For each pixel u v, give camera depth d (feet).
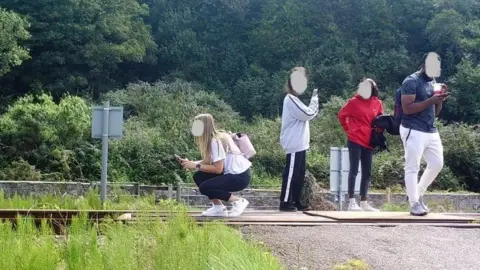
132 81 163.73
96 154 92.68
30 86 138.51
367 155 34.53
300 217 28.94
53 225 25.41
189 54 171.32
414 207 29.78
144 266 17.93
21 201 36.63
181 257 17.60
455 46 159.43
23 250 17.72
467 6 169.48
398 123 31.65
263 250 21.30
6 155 91.97
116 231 20.26
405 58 161.48
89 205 37.70
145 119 117.91
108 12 148.87
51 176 88.28
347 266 20.47
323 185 92.27
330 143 110.01
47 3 140.56
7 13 115.34
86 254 18.08
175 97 133.18
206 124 28.27
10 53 114.11
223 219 27.50
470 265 21.50
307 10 176.35
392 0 176.65
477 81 142.00
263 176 96.94
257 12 187.42
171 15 181.47
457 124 118.42
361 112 34.12
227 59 171.94
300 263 20.79
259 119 133.69
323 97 150.51
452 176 102.06
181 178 94.73
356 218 28.19
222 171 28.32
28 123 92.94
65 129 93.71
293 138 31.89
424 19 171.63
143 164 95.30
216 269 17.34
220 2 184.34
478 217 30.09
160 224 21.48
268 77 162.40
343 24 175.52
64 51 143.33
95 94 147.43
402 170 95.61
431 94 29.14
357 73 158.40
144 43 160.66
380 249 23.26
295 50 171.94
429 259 22.09
